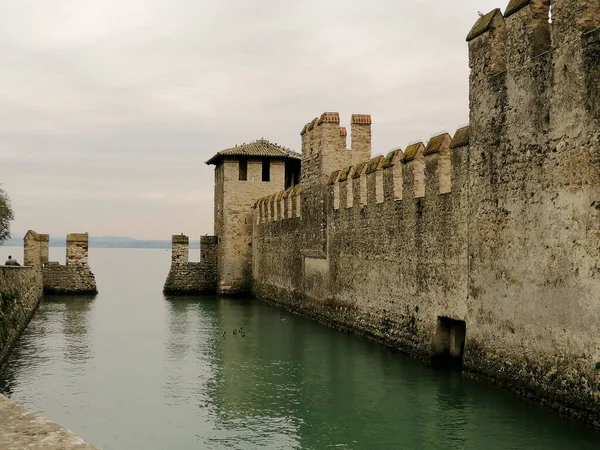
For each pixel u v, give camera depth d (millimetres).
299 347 23750
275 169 47938
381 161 23609
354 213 25953
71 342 25781
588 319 12562
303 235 33281
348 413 15211
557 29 13555
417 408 15297
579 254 12852
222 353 23000
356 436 13562
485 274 16453
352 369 19562
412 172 20797
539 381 14102
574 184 13023
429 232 19703
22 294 29922
